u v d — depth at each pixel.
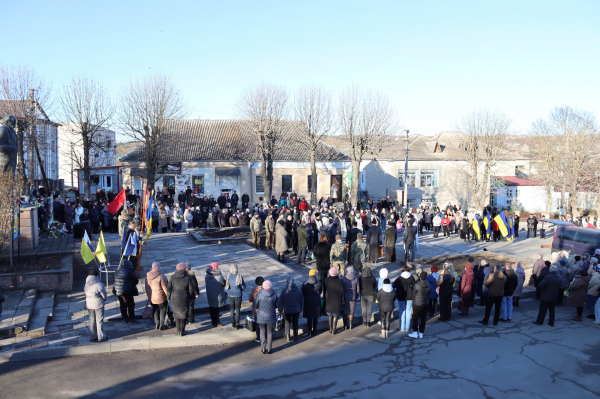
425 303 10.46
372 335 10.70
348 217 23.97
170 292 9.91
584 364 9.02
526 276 17.45
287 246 19.95
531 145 48.34
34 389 7.54
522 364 8.97
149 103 31.05
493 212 28.56
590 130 41.66
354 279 11.00
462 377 8.30
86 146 30.84
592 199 47.19
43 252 14.41
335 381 8.06
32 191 24.52
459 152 46.88
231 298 10.55
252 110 34.50
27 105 28.33
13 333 9.70
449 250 23.53
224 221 24.89
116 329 10.44
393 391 7.68
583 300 11.99
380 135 34.34
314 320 10.59
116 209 15.88
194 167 37.31
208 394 7.48
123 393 7.46
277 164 39.00
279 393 7.55
